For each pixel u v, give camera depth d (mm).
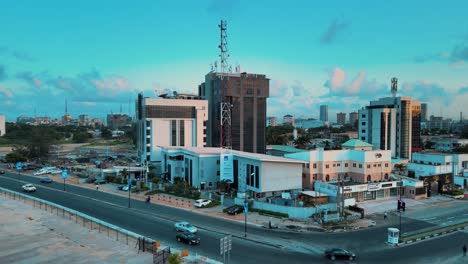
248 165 95062
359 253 54344
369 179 100250
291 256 52500
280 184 91750
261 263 49500
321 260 51188
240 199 82750
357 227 67938
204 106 151125
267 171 89812
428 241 60719
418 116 170875
